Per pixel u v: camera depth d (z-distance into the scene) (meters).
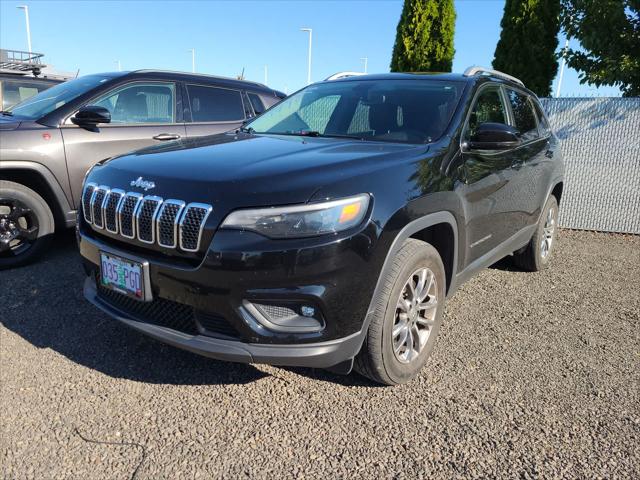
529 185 4.07
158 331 2.47
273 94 6.42
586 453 2.25
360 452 2.25
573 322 3.71
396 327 2.64
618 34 7.04
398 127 3.23
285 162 2.51
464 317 3.75
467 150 3.12
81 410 2.51
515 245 4.09
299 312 2.28
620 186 6.89
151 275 2.43
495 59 8.61
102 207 2.67
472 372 2.93
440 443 2.31
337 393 2.71
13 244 4.44
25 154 4.27
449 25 9.90
